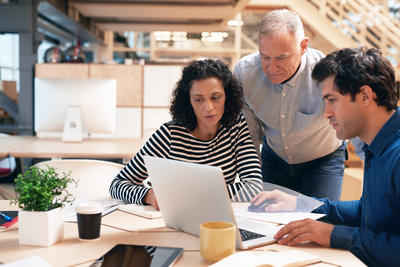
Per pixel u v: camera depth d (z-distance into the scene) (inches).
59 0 227.1
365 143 54.6
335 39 265.1
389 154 49.8
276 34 73.2
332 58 52.7
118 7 246.7
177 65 234.2
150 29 321.1
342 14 273.1
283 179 99.1
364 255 47.1
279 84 84.7
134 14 266.5
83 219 49.1
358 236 47.6
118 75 233.3
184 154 73.2
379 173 50.9
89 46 358.6
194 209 50.0
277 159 98.3
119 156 124.1
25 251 45.7
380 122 51.5
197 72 69.4
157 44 366.3
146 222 57.6
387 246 46.1
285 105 86.2
